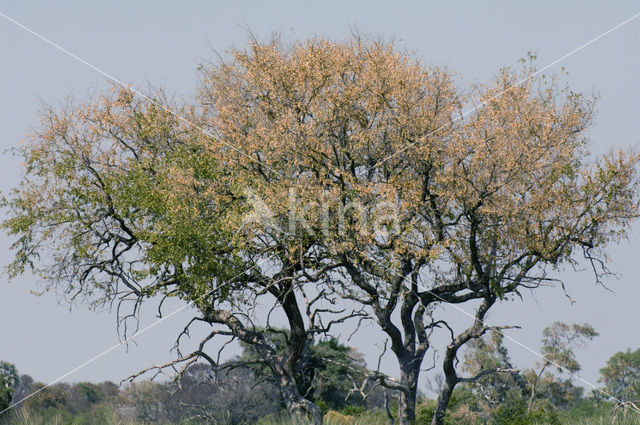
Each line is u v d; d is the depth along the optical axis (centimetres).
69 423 7244
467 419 11088
